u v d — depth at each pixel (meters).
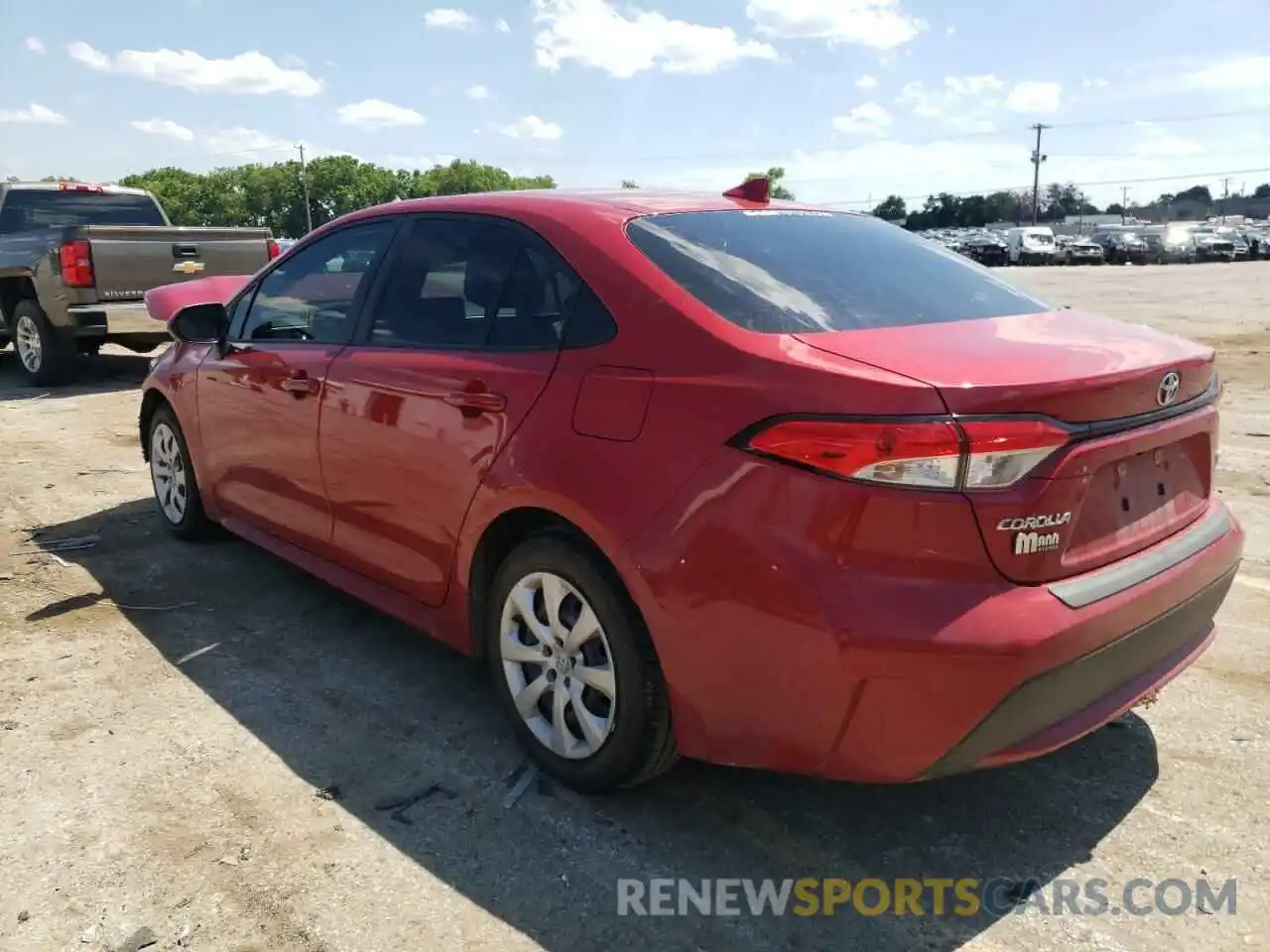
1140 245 45.75
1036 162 91.81
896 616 2.25
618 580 2.73
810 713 2.39
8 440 7.81
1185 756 3.17
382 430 3.48
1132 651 2.54
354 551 3.81
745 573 2.40
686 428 2.55
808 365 2.42
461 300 3.37
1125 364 2.53
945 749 2.33
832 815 2.92
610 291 2.88
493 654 3.21
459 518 3.19
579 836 2.83
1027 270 39.97
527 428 2.93
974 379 2.30
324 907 2.54
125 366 12.00
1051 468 2.32
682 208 3.27
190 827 2.87
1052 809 2.92
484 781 3.10
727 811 2.94
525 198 3.40
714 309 2.69
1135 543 2.61
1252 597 4.34
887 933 2.46
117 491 6.37
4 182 11.24
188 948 2.40
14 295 10.63
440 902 2.56
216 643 4.11
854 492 2.28
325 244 4.12
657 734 2.75
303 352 3.98
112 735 3.38
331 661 3.95
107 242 9.66
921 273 3.26
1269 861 2.67
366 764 3.21
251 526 4.61
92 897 2.58
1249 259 45.34
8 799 3.00
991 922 2.48
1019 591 2.32
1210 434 2.91
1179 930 2.43
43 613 4.41
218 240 10.52
